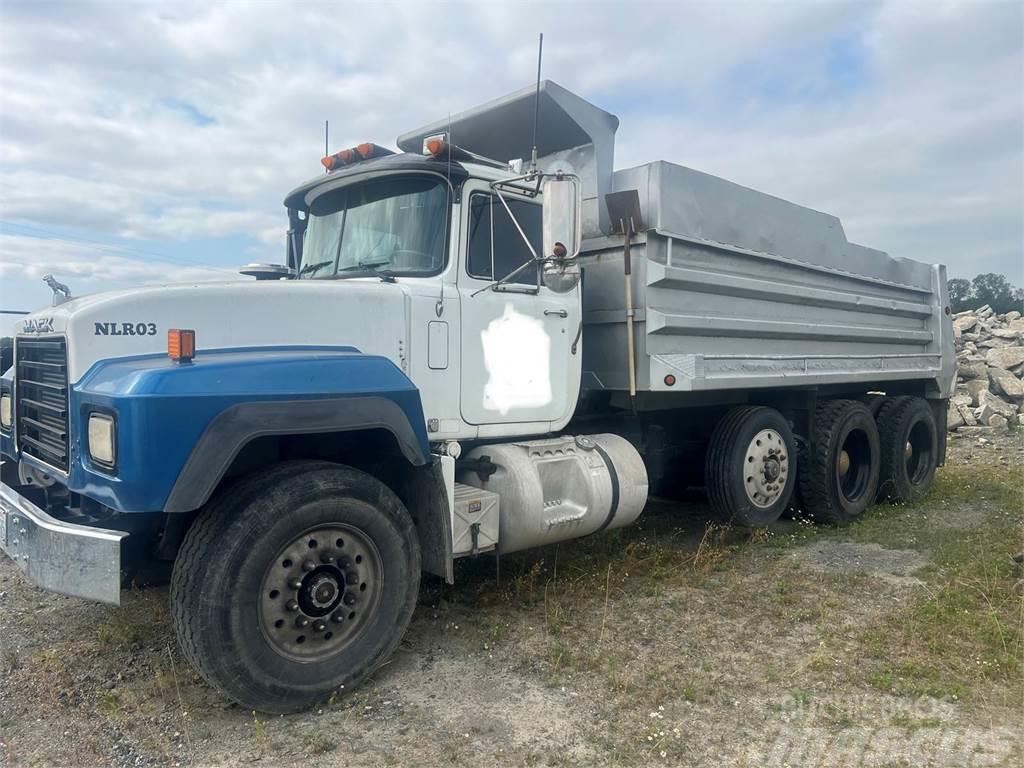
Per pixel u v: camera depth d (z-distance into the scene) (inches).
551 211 170.1
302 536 138.3
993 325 763.4
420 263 178.5
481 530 174.1
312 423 140.0
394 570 149.6
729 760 121.9
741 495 249.4
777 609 188.2
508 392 189.9
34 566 134.9
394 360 167.6
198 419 127.6
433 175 180.4
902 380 344.5
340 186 198.2
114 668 152.9
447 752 124.3
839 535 270.1
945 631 172.4
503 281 183.6
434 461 163.5
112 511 150.1
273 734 130.6
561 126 227.5
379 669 155.1
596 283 225.9
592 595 196.2
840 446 281.1
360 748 126.0
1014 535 257.6
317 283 160.6
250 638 130.9
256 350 152.3
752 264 251.0
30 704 139.6
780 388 281.6
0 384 191.5
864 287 310.5
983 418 552.4
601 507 200.8
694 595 198.4
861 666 155.9
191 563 130.7
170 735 129.9
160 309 147.0
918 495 332.8
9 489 157.8
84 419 136.3
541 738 128.5
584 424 237.3
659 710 137.7
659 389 215.2
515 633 172.6
